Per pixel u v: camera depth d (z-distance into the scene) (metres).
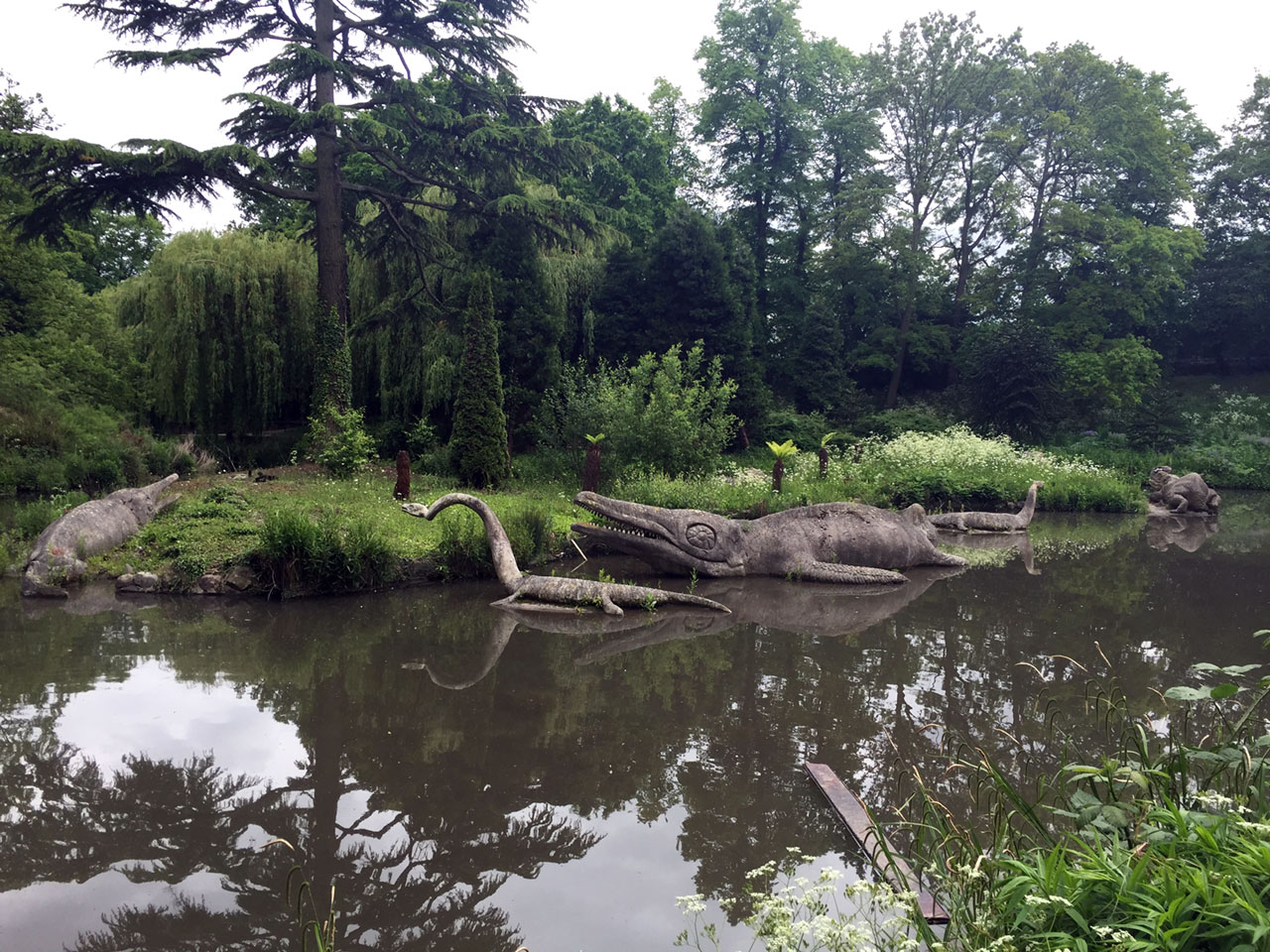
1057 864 2.74
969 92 35.16
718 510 15.67
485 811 4.89
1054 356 30.98
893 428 29.50
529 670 7.53
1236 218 42.19
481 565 11.43
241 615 9.16
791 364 34.19
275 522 10.15
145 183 17.84
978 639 8.80
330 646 8.15
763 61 35.88
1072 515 21.36
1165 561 14.18
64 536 10.27
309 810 4.87
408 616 9.37
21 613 9.02
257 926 3.75
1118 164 36.69
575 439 19.69
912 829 4.54
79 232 27.67
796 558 12.47
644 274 27.67
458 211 21.81
